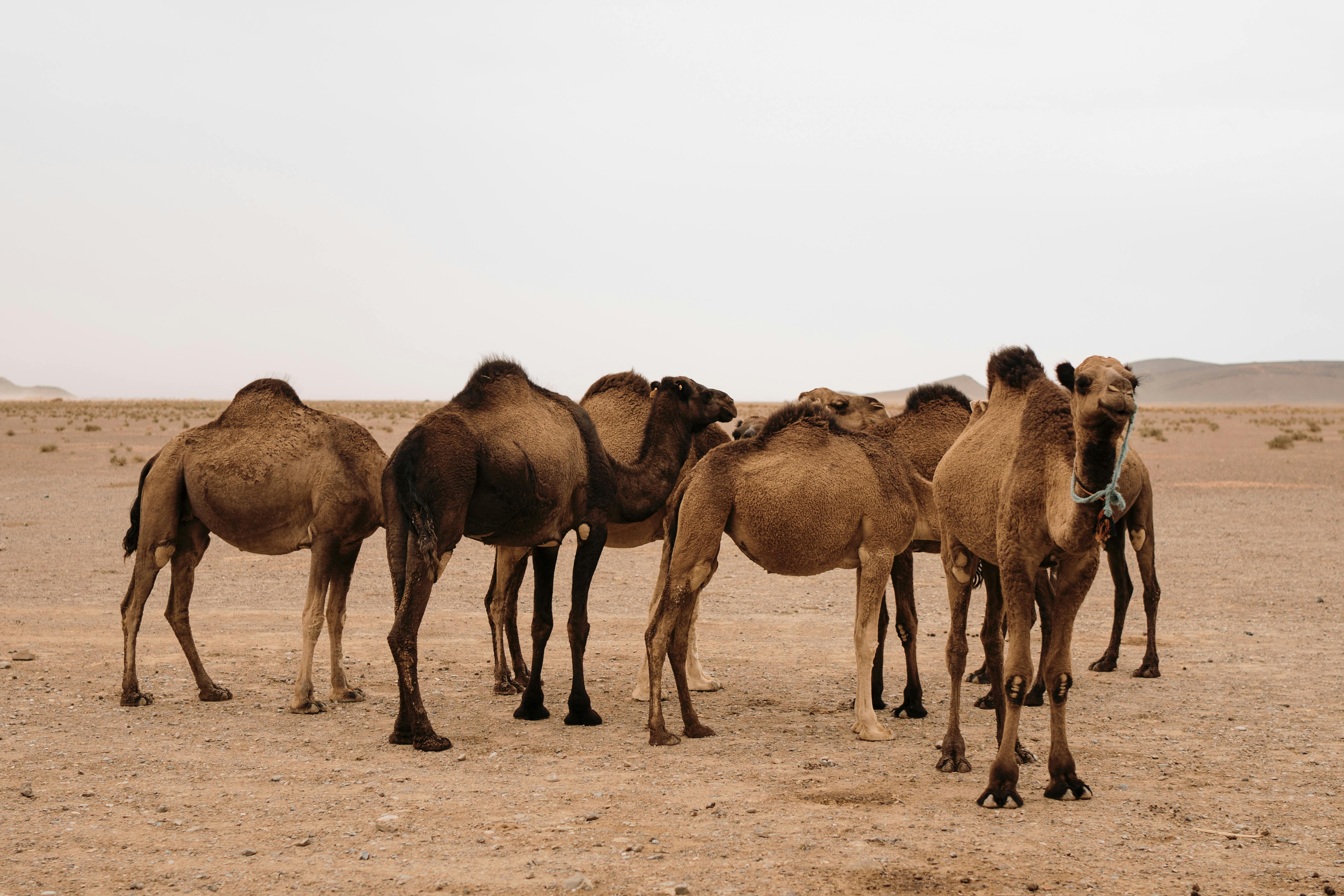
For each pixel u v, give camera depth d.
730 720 8.70
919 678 9.77
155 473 9.20
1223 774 6.99
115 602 14.34
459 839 5.68
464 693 9.73
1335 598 14.92
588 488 9.01
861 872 5.19
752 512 8.09
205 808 6.22
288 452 9.06
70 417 90.25
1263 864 5.36
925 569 19.00
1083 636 12.44
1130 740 7.90
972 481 7.00
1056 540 5.95
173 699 9.23
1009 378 7.19
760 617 13.88
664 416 10.06
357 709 9.00
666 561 8.84
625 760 7.39
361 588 16.11
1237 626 12.94
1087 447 5.64
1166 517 25.22
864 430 10.48
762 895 4.91
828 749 7.73
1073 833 5.80
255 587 15.89
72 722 8.34
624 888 4.98
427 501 7.78
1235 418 105.06
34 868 5.26
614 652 11.73
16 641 11.61
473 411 8.32
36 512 25.25
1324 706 8.95
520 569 10.09
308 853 5.48
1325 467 40.41
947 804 6.32
